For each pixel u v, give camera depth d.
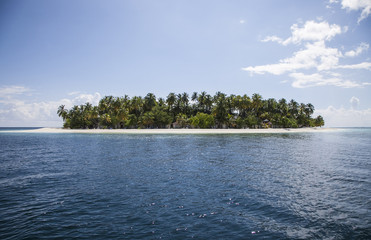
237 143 54.47
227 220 10.57
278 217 10.91
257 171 22.11
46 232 9.36
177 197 14.02
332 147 46.19
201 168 23.69
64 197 14.05
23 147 47.62
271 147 45.41
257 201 13.26
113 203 12.94
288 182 17.75
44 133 118.06
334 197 13.95
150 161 28.38
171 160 29.06
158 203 12.93
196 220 10.55
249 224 10.14
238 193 14.83
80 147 46.59
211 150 40.12
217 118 131.50
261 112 155.00
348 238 8.87
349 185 16.80
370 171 22.00
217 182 17.78
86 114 139.38
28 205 12.65
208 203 12.92
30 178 19.27
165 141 60.72
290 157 31.61
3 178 19.31
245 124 132.25
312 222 10.34
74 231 9.45
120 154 35.19
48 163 27.06
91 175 20.41
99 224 10.13
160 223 10.22
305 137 83.38
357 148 44.28
